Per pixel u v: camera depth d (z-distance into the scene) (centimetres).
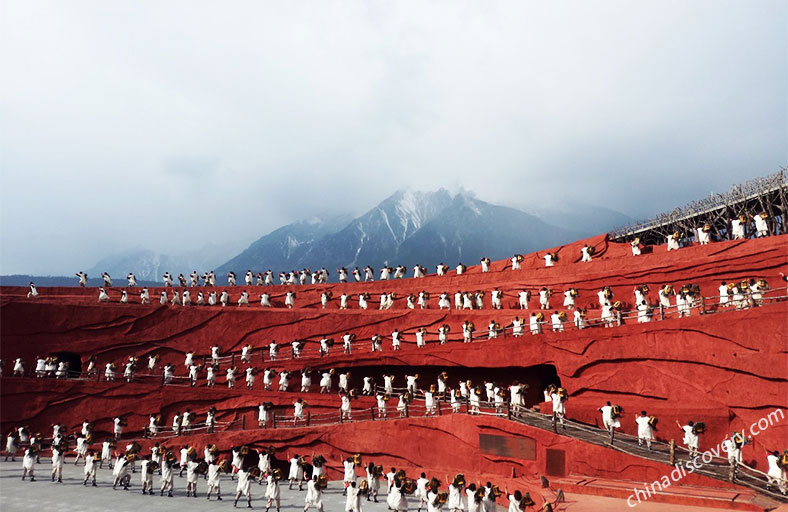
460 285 3997
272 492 2070
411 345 3634
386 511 2133
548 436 2288
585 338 2675
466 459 2550
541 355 2827
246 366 3700
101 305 3953
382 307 4066
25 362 3828
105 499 2255
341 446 2923
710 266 2850
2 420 3431
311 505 2059
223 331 3941
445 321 3609
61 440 2697
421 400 3225
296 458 2670
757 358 2108
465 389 3045
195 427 3322
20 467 2967
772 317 2119
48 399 3469
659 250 3384
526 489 2142
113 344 3897
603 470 2111
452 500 1978
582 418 2544
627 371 2534
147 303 4191
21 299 3925
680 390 2352
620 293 3219
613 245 3638
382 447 2822
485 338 3372
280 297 4441
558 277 3534
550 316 3216
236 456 2798
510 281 3766
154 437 3225
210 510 2108
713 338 2286
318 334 3862
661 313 2519
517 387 2584
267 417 3269
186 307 3994
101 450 3244
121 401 3462
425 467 2666
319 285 4456
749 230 3994
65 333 3906
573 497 1922
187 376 3838
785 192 3547
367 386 3341
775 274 2619
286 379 3459
